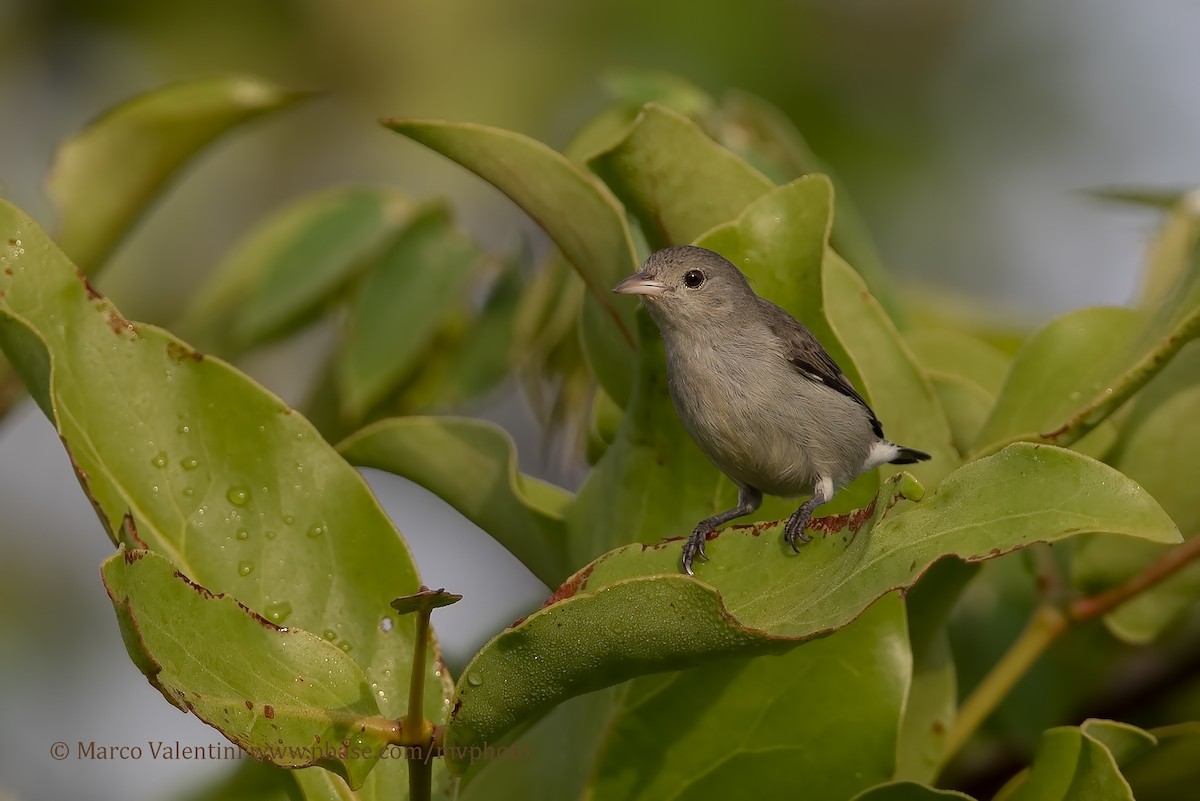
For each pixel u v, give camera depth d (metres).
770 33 17.36
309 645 6.57
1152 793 8.66
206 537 7.86
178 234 17.39
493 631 11.29
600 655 6.21
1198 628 10.37
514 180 8.46
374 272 12.02
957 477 6.55
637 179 9.41
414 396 12.75
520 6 17.25
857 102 17.94
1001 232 17.83
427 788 6.44
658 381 8.51
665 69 17.09
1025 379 9.36
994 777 10.14
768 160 11.60
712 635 6.08
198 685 6.25
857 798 7.45
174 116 10.89
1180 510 9.38
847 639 7.88
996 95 18.17
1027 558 9.41
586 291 9.24
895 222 17.56
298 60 17.53
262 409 8.04
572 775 8.31
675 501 8.74
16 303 7.77
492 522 9.31
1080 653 10.28
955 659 10.44
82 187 11.11
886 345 9.43
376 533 7.98
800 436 10.21
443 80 17.30
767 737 7.92
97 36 17.59
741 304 10.34
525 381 12.49
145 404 7.92
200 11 17.50
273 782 9.44
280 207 17.72
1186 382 9.36
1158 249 11.72
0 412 10.85
